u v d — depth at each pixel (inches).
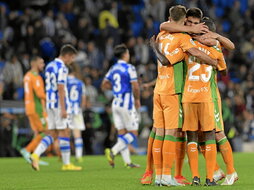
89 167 1568.7
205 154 981.2
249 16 3705.7
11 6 2989.7
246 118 2726.4
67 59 1454.2
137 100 1526.8
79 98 1807.3
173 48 955.3
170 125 962.1
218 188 928.9
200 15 989.8
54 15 2923.2
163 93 968.3
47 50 2615.7
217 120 972.6
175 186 962.1
